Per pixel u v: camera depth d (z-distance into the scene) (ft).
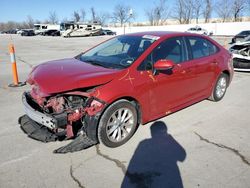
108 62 13.66
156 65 12.87
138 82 12.67
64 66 13.25
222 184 10.04
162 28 178.40
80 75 11.72
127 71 12.51
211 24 155.63
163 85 13.93
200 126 15.07
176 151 12.32
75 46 71.72
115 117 12.23
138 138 13.44
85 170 10.78
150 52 13.58
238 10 190.19
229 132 14.37
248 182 10.16
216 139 13.55
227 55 19.54
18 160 11.39
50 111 12.03
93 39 113.09
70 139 12.55
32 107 12.33
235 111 17.57
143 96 13.02
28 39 113.19
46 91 10.94
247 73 30.73
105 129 11.89
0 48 65.26
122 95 12.03
